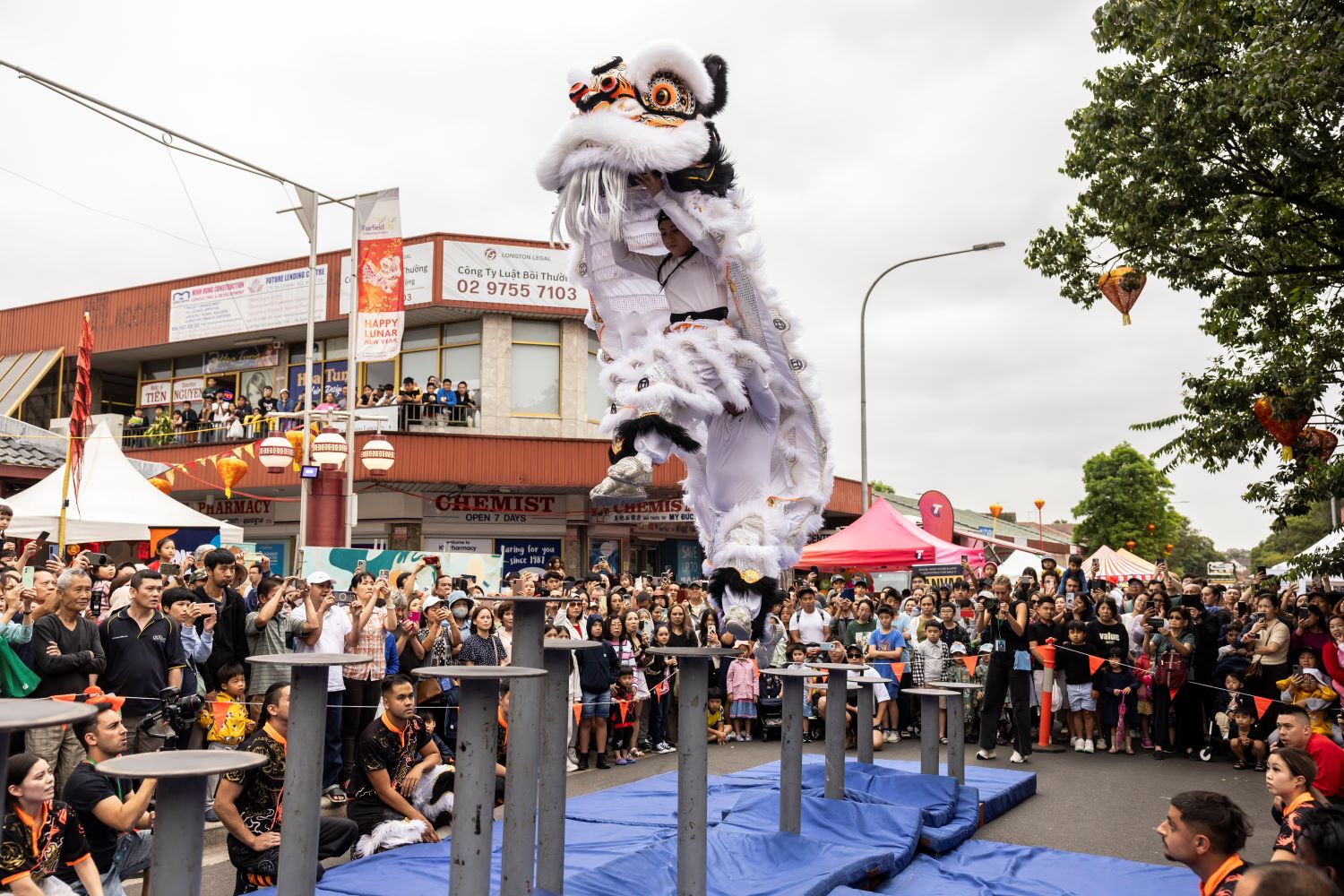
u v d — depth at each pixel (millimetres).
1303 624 11594
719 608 4352
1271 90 10008
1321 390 11109
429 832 6484
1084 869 6680
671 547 26531
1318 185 11203
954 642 13516
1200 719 12336
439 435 21328
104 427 13297
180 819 2889
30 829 4336
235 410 24203
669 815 7562
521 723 4105
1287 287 12062
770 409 4367
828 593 17281
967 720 13484
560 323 23109
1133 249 11953
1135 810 9156
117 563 15914
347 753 9109
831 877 5688
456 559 12242
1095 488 54219
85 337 11469
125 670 6473
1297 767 4789
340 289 23391
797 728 6703
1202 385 12617
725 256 4066
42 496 12234
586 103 3973
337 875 5531
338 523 15250
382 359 15172
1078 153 12266
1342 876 3445
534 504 23156
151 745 6328
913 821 7035
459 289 22219
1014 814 8945
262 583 8367
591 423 23141
